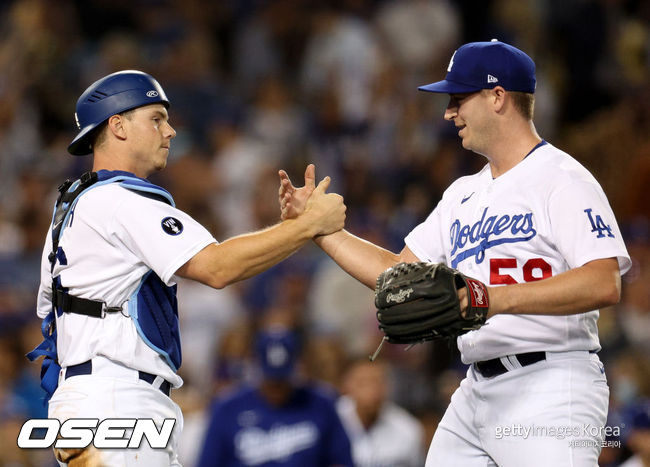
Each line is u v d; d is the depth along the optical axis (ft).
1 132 153.07
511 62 58.39
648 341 121.80
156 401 57.82
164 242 56.90
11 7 176.45
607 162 166.81
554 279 53.01
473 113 58.85
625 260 54.49
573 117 180.45
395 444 101.35
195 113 161.38
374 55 176.14
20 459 92.63
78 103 60.75
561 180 56.03
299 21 181.47
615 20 187.93
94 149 60.80
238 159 154.61
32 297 125.70
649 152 156.87
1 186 147.84
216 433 92.58
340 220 62.85
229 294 129.90
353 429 101.24
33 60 162.81
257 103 167.12
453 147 157.17
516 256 56.34
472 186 60.70
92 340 57.16
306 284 133.18
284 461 91.50
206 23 181.68
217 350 119.34
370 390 101.35
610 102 180.65
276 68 178.40
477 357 57.52
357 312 128.26
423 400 111.86
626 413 88.94
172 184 145.18
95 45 173.78
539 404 55.67
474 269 57.67
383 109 167.63
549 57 181.06
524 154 58.59
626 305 126.62
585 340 56.59
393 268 54.44
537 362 56.24
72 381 57.31
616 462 88.84
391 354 115.96
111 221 57.41
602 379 57.41
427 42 180.55
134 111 60.08
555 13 183.62
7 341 109.29
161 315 58.80
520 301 52.60
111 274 57.47
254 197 146.92
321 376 114.83
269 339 92.79
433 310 52.01
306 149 159.63
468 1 186.09
